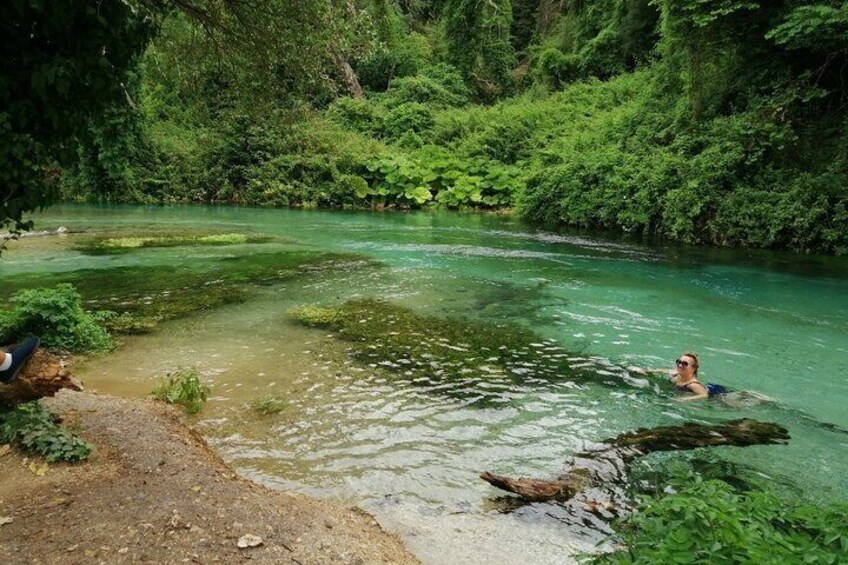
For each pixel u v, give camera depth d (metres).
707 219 18.33
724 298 11.50
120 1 4.28
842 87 17.75
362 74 39.47
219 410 6.10
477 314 10.16
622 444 5.60
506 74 41.12
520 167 29.22
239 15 8.34
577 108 31.34
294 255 15.66
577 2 39.75
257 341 8.44
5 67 4.07
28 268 13.23
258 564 3.30
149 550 3.32
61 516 3.60
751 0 18.52
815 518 3.11
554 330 9.34
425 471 5.03
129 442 4.72
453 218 25.11
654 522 3.22
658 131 22.36
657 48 24.67
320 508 4.20
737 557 2.71
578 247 17.47
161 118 32.09
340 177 29.00
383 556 3.64
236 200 29.97
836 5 16.34
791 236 16.95
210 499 3.96
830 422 6.23
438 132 33.31
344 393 6.64
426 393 6.72
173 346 8.13
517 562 3.82
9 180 4.09
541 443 5.60
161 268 13.58
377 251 16.45
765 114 18.59
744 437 5.78
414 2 47.44
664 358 8.17
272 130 29.61
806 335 9.27
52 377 4.63
